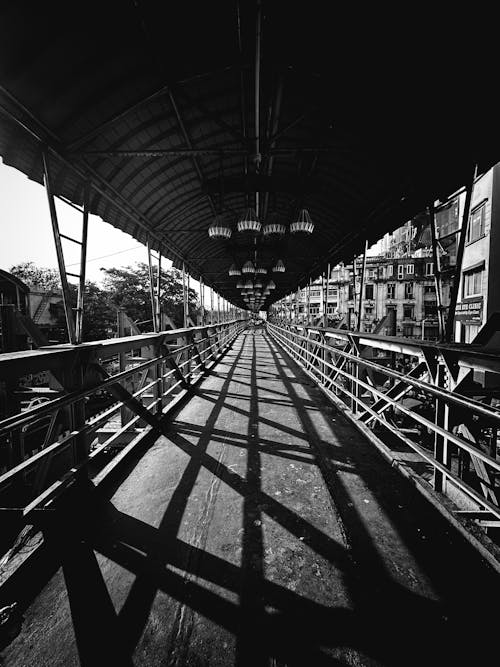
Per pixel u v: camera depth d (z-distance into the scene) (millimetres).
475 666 1251
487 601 1559
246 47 2715
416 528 2129
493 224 10016
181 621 1459
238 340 20125
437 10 2229
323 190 5512
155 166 4449
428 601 1554
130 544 1982
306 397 5688
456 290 3186
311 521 2207
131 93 2994
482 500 1878
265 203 6453
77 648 1346
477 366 2098
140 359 6277
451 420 2350
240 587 1648
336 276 33469
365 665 1254
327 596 1588
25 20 2115
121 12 2256
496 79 2547
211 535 2064
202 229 7047
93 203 4434
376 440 3494
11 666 1284
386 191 4598
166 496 2537
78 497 2375
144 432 3748
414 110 3160
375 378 7262
